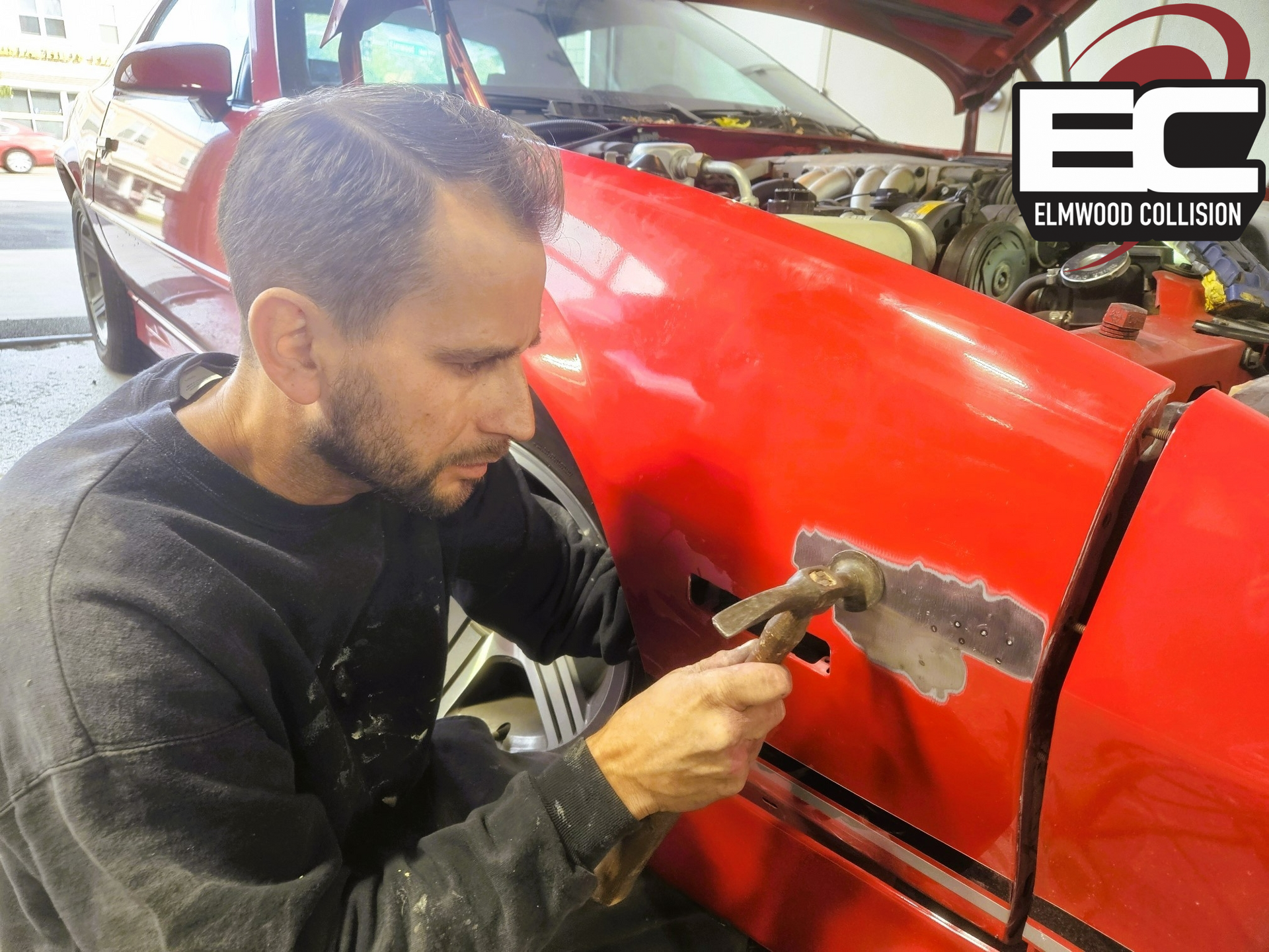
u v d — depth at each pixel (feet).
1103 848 1.92
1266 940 1.73
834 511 2.17
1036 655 1.88
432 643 2.64
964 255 4.00
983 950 2.23
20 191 20.20
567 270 2.89
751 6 5.51
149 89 4.83
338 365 1.76
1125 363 1.97
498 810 2.08
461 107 1.80
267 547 2.07
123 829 1.66
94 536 1.82
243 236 1.70
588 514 3.16
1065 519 1.83
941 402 2.02
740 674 1.92
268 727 2.01
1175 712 1.70
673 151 3.95
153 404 2.27
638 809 2.05
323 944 1.88
